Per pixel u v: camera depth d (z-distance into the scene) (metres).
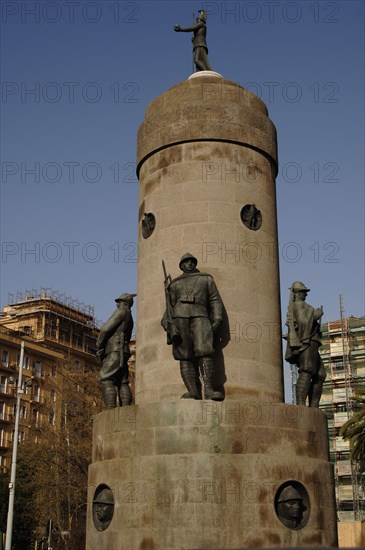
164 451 14.98
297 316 17.17
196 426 14.98
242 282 17.38
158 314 17.44
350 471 69.44
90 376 53.81
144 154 19.16
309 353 16.91
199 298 15.92
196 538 14.26
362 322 75.88
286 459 15.22
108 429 16.11
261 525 14.52
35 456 52.22
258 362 16.98
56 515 50.59
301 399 16.64
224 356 16.61
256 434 15.13
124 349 17.55
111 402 17.14
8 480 61.06
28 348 84.06
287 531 14.70
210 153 18.14
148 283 18.02
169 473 14.78
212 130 18.23
